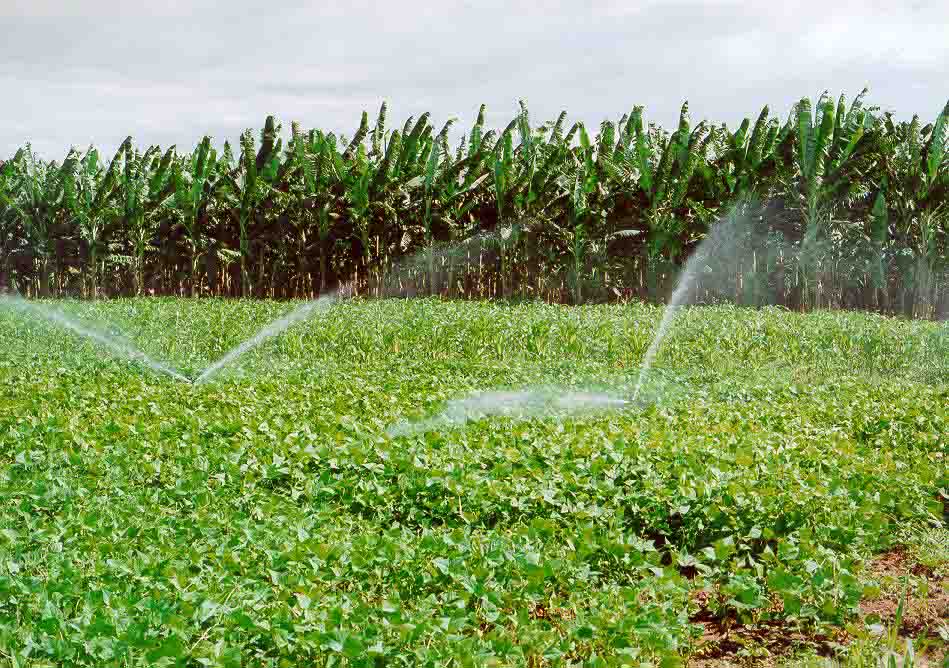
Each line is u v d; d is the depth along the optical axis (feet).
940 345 52.16
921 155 86.07
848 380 42.73
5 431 27.63
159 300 81.76
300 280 96.58
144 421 29.66
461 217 93.66
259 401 33.24
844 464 25.46
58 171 96.53
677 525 21.53
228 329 57.52
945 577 19.90
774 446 27.43
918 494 23.41
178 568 16.72
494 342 52.95
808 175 82.79
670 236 87.81
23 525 19.33
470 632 15.98
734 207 86.58
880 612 18.17
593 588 17.56
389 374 41.65
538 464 24.04
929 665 15.84
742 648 16.80
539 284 91.76
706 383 41.88
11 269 97.60
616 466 23.82
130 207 94.38
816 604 17.47
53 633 14.11
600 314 65.92
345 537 19.19
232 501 21.47
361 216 91.50
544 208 89.76
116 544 18.10
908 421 31.94
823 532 20.34
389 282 93.76
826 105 81.20
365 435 26.78
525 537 18.97
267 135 93.76
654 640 15.25
